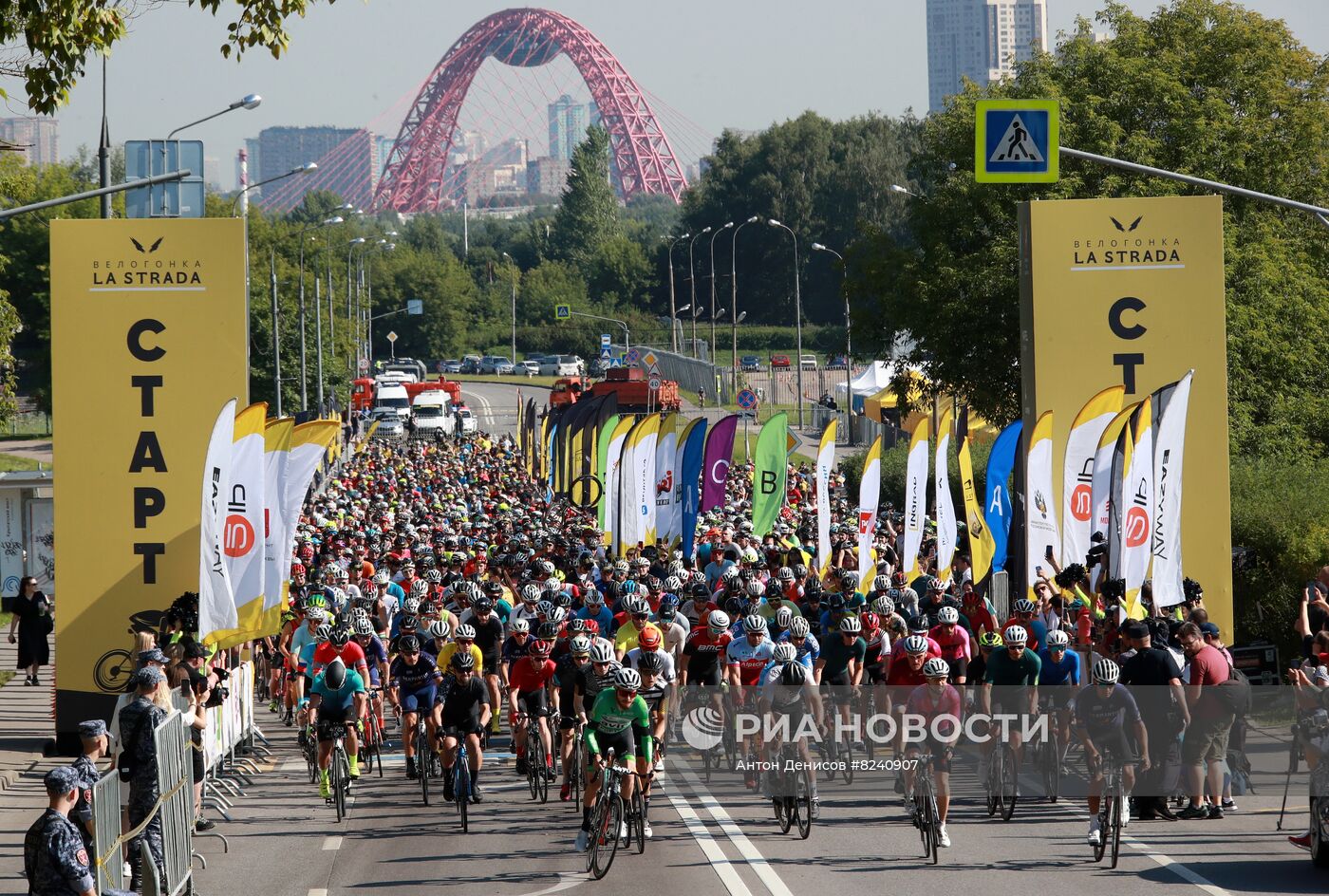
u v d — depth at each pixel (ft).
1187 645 129.29
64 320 178.19
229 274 178.70
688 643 146.30
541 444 502.79
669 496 258.57
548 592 182.09
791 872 112.88
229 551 166.09
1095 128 298.76
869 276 338.34
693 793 150.30
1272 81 311.47
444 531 329.52
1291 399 287.48
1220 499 182.09
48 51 156.15
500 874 114.32
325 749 137.18
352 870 117.19
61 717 177.37
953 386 316.81
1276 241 299.17
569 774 139.74
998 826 130.82
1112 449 176.86
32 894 84.43
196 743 136.36
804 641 138.72
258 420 167.43
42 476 288.30
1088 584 168.86
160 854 104.42
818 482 235.81
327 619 150.71
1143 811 131.64
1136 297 184.14
